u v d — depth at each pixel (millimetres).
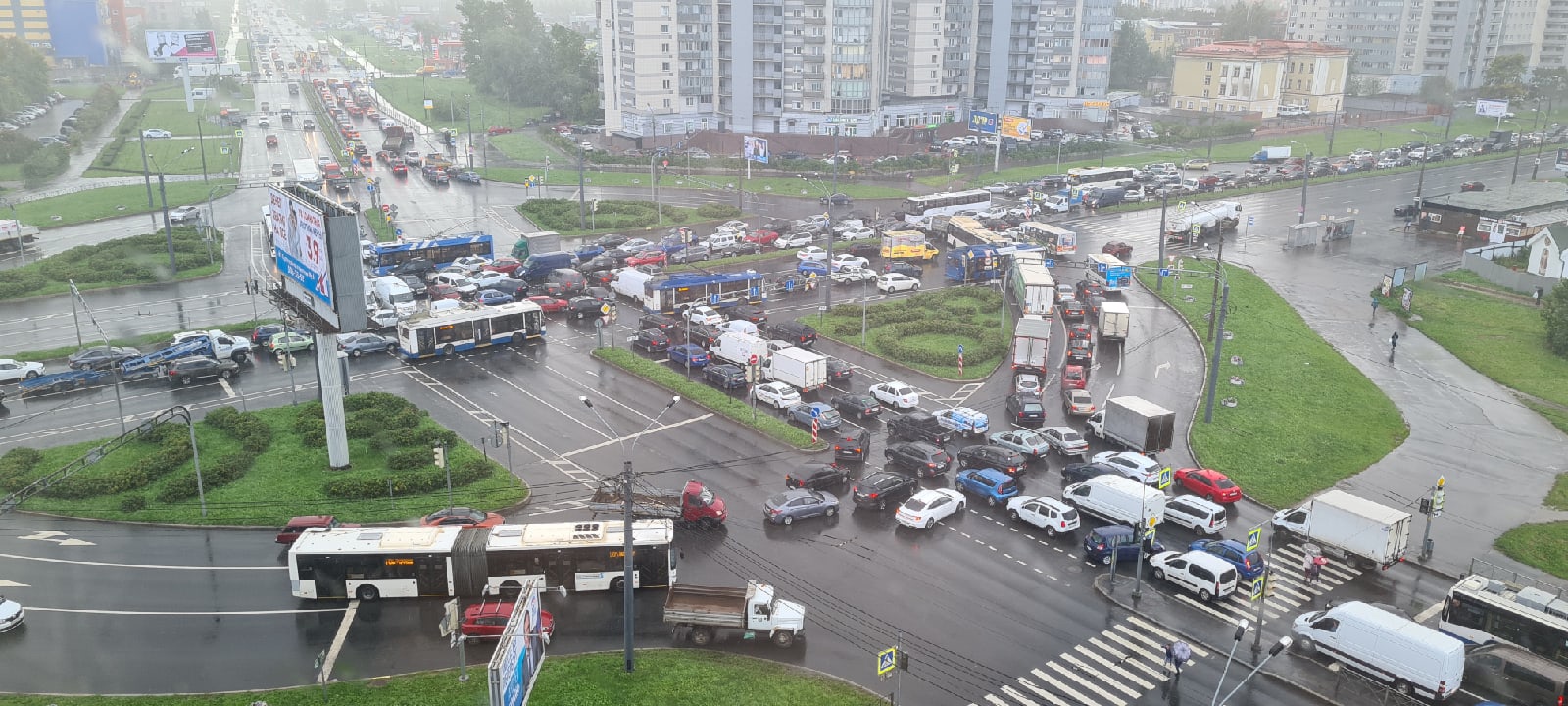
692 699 50031
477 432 83750
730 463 78688
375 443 78875
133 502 69438
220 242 143125
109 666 52656
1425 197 177125
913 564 64312
